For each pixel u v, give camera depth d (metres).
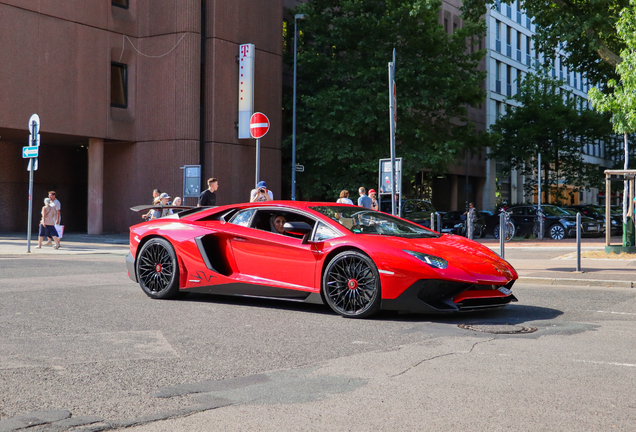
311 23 29.05
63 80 24.14
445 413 3.59
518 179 54.03
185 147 25.77
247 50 27.05
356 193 27.89
